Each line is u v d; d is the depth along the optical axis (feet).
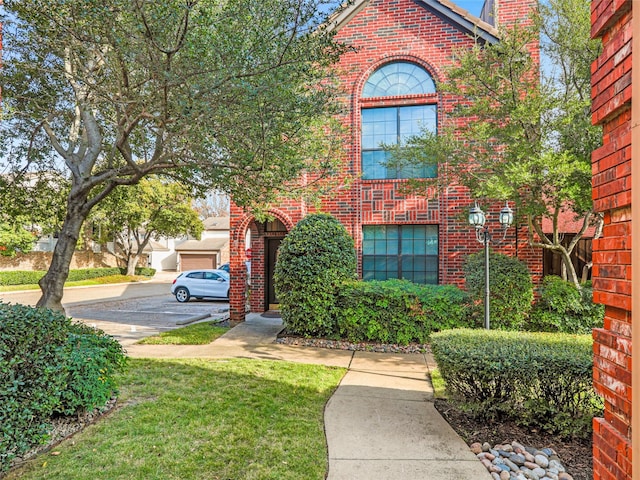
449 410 15.71
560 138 23.68
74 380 13.32
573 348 14.11
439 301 26.53
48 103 22.38
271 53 16.05
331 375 20.26
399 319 26.76
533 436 13.43
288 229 34.09
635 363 5.99
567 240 34.14
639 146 6.01
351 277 28.60
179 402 15.87
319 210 33.01
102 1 13.89
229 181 18.30
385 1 33.40
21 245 69.31
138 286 88.07
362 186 33.22
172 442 12.51
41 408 11.80
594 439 7.55
